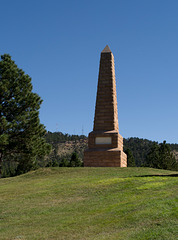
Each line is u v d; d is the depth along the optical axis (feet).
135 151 517.14
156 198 53.83
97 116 128.98
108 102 129.18
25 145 146.00
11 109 145.79
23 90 149.69
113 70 134.51
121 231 39.96
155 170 104.01
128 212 48.39
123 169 104.37
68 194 69.77
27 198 69.97
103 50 135.44
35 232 45.52
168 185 64.95
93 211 53.67
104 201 59.88
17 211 59.82
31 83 152.76
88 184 77.51
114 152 121.70
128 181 75.10
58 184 82.28
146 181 73.05
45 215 55.36
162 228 37.99
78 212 54.65
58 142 643.04
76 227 45.57
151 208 47.14
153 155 248.52
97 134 125.90
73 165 256.52
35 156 155.84
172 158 221.05
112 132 125.18
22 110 148.97
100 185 74.74
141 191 62.75
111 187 71.20
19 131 144.46
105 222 45.57
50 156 513.45
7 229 48.85
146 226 39.88
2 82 144.05
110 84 130.82
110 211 51.52
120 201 57.88
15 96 147.84
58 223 49.01
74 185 78.23
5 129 139.33
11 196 73.61
